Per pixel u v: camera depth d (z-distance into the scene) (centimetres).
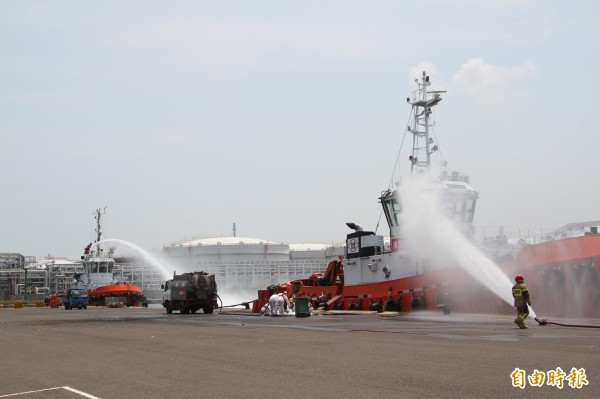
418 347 1499
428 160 3806
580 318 2553
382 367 1191
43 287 13288
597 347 1427
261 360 1363
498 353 1334
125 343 1908
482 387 959
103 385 1107
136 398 970
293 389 991
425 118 3834
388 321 2645
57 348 1827
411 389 957
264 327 2481
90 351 1702
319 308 3956
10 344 2011
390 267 3559
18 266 14188
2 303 9662
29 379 1221
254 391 988
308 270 9662
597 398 869
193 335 2139
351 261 3878
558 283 2639
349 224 4028
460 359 1259
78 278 9569
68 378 1209
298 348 1581
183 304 4378
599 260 2533
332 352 1464
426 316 3000
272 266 9631
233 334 2128
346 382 1039
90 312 5403
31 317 4325
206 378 1140
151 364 1369
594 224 2886
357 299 3691
